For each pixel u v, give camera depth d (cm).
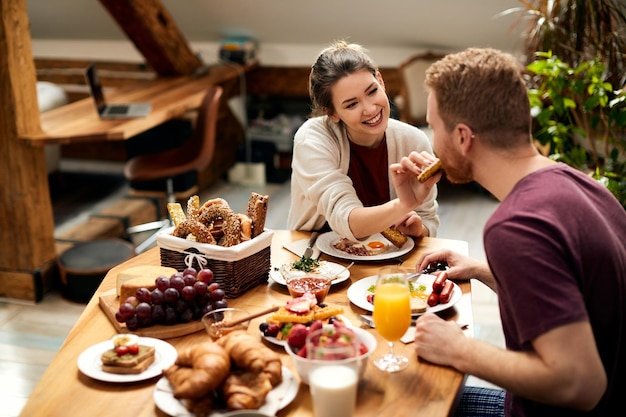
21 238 378
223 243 198
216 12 573
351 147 238
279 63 614
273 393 148
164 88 506
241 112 620
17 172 369
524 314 134
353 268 212
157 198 502
